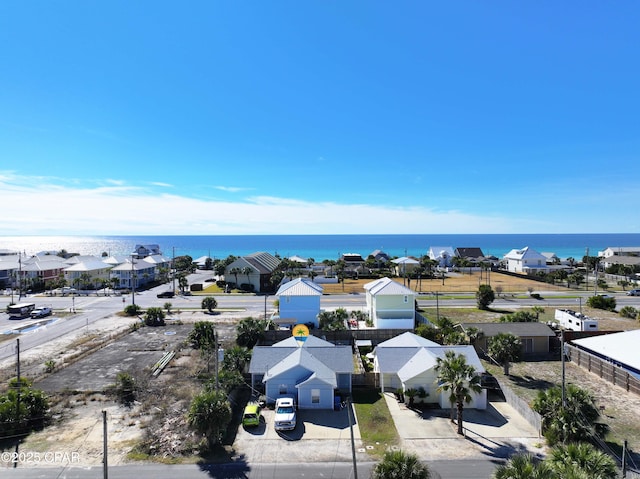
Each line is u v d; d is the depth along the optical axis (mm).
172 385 31438
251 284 84875
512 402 28750
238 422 26359
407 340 35656
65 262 108125
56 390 30641
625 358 32156
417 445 23312
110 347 42156
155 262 110562
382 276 108438
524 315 46906
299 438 24203
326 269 121938
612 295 76562
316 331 44000
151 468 20781
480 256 148250
